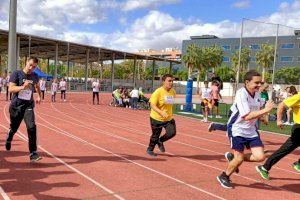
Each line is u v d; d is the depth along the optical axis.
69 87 52.78
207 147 10.42
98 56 59.94
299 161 7.44
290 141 6.54
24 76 7.22
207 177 6.91
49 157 7.94
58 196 5.42
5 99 26.62
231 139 6.09
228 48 103.94
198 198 5.64
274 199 5.75
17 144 9.11
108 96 43.56
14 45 22.03
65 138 10.56
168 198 5.58
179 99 41.47
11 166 7.00
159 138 8.77
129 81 64.69
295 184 6.71
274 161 6.67
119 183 6.24
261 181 6.81
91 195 5.54
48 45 52.66
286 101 6.59
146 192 5.82
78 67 104.31
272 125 17.50
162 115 8.23
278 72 82.38
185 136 12.57
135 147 9.69
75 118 16.59
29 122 7.15
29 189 5.68
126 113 20.91
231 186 6.22
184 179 6.69
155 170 7.26
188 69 90.44
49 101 28.17
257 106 5.90
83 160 7.82
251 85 5.79
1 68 68.06
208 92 18.17
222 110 25.95
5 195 5.37
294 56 88.06
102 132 12.28
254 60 96.19
